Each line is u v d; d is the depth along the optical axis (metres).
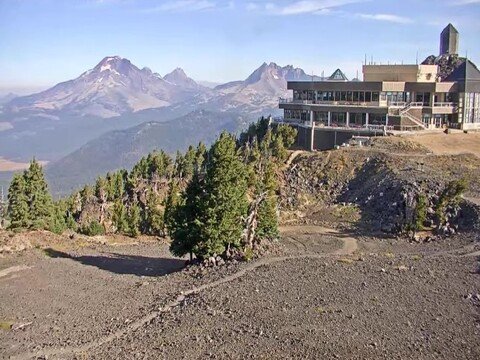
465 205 77.44
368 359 37.25
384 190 88.56
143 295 53.50
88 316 48.22
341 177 99.81
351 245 71.00
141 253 75.12
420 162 98.12
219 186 62.09
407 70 140.00
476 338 40.53
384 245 70.75
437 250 66.19
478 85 134.75
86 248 77.19
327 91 134.38
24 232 81.00
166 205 88.69
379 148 108.06
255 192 88.38
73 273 61.72
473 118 136.25
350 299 47.72
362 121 126.75
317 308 45.62
